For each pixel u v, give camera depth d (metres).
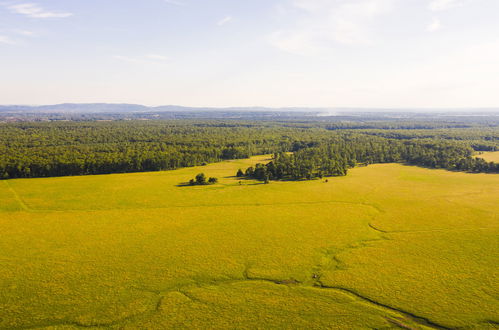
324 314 68.12
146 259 91.06
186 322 65.50
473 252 95.25
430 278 81.06
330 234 109.62
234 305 70.94
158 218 125.25
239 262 89.50
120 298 73.00
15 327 63.66
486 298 72.50
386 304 71.25
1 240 103.62
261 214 130.00
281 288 77.44
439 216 127.69
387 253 95.12
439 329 63.94
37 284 78.12
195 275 82.75
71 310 68.88
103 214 130.00
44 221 121.69
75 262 89.12
